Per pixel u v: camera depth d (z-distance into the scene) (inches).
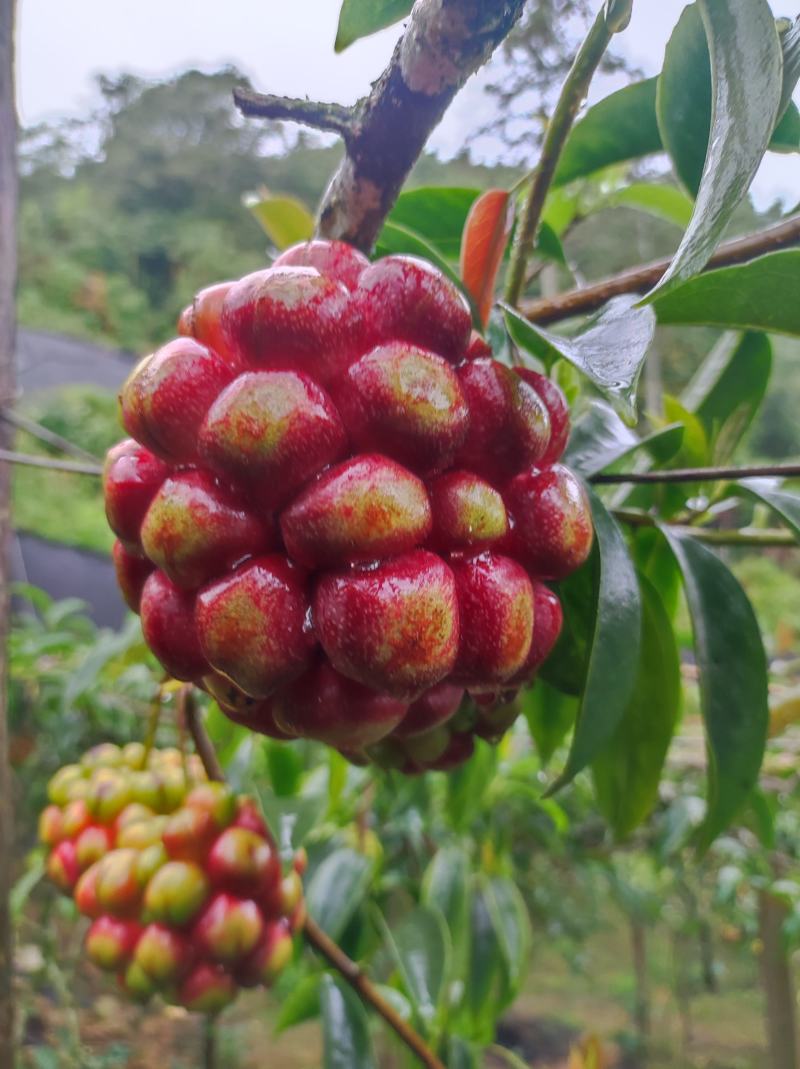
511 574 8.1
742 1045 74.5
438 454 7.6
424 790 27.4
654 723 13.8
